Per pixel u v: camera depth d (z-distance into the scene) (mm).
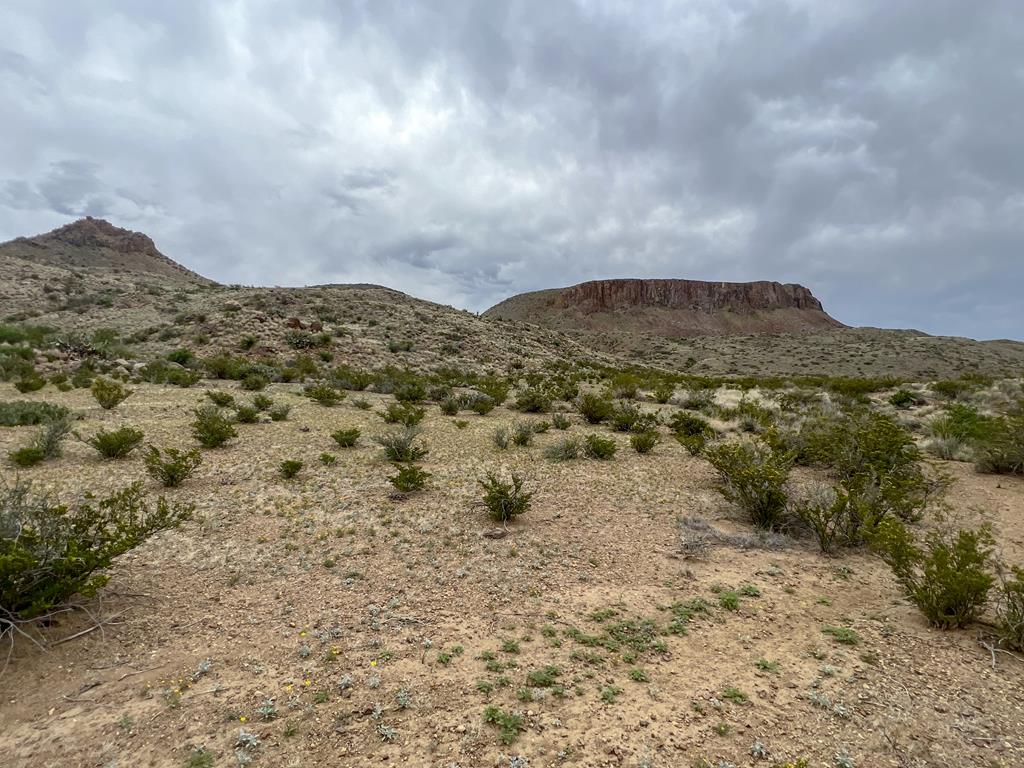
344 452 12484
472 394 24797
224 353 38625
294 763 3066
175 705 3549
